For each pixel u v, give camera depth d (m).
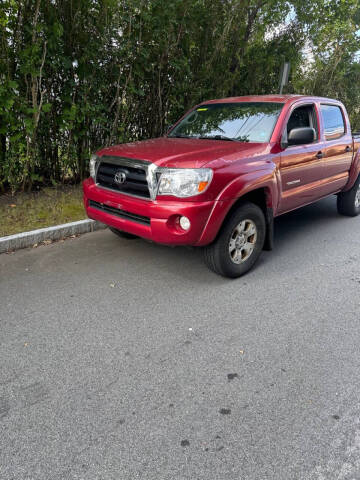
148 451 1.98
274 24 9.03
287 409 2.27
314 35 9.85
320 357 2.74
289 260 4.43
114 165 3.78
